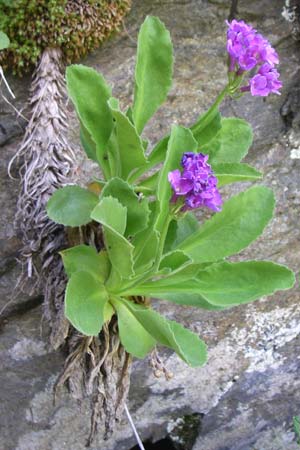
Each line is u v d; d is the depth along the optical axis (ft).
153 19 1.26
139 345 1.34
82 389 1.48
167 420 2.00
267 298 1.86
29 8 1.39
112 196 1.19
